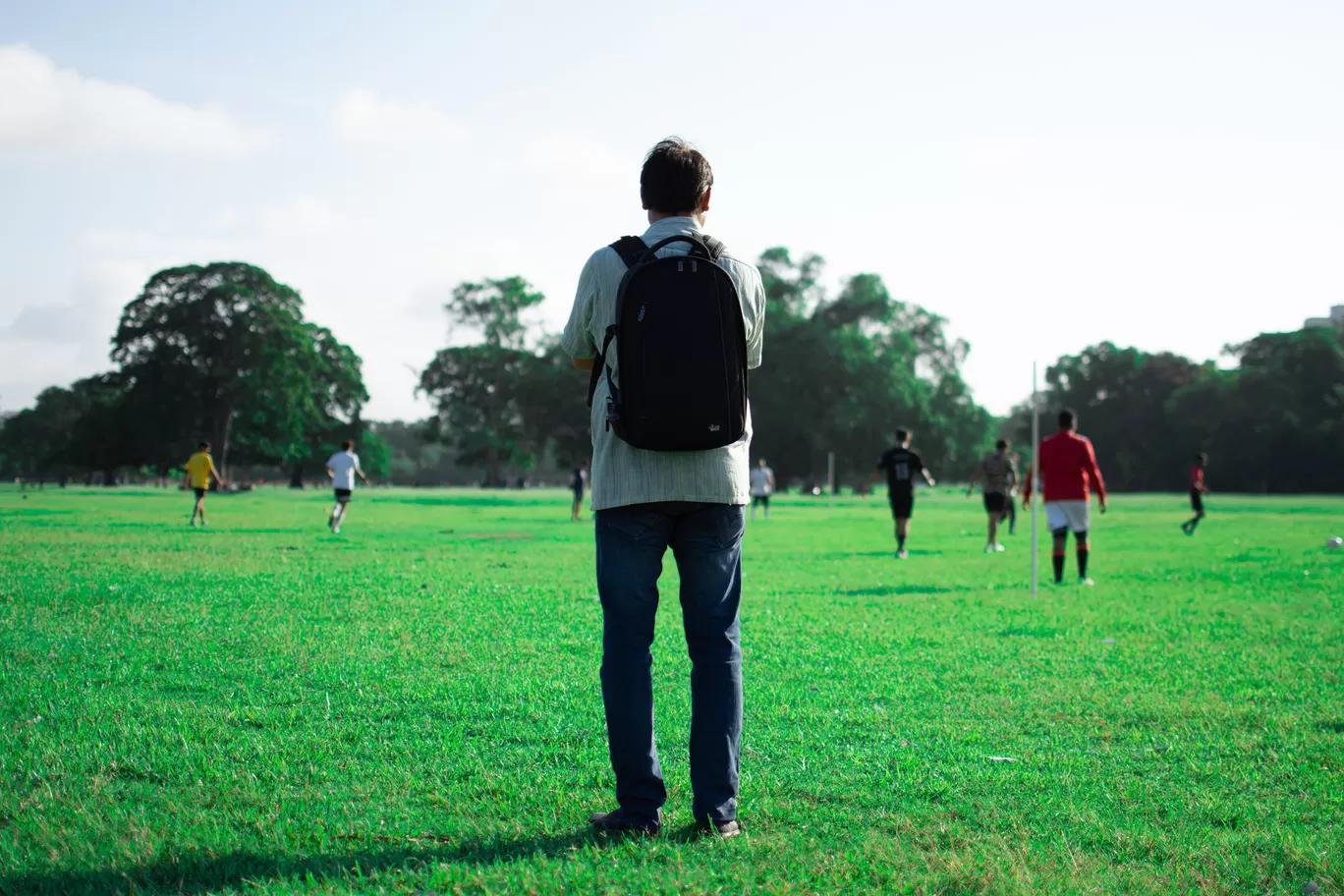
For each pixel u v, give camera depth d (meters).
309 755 4.16
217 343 80.94
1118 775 4.07
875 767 4.11
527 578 11.84
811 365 85.62
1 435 126.62
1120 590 11.39
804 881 2.81
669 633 7.59
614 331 3.23
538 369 99.00
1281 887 2.93
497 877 2.79
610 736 3.28
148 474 106.75
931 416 85.31
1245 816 3.55
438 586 10.76
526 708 5.09
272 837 3.16
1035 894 2.78
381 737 4.50
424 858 3.00
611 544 3.29
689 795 3.70
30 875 2.80
